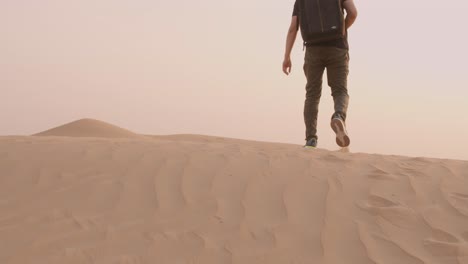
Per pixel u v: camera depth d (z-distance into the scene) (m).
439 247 2.71
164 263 2.62
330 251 2.72
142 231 2.98
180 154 4.43
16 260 2.68
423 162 4.18
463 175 3.74
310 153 4.56
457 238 2.80
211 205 3.32
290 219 3.09
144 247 2.79
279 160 4.19
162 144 5.09
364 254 2.69
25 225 3.10
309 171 3.87
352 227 2.97
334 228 2.97
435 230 2.91
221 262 2.62
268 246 2.78
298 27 5.83
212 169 3.97
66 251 2.76
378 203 3.26
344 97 5.57
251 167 4.00
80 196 3.53
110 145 4.92
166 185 3.68
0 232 3.00
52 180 3.83
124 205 3.37
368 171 3.86
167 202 3.39
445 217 3.05
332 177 3.73
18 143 5.06
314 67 5.66
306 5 5.55
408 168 3.93
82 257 2.69
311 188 3.54
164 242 2.84
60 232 2.99
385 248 2.75
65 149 4.66
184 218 3.14
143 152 4.52
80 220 3.15
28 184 3.77
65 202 3.44
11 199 3.50
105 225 3.08
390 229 2.94
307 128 5.76
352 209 3.21
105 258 2.67
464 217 3.04
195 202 3.38
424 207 3.18
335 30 5.39
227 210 3.24
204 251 2.73
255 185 3.62
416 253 2.68
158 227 3.03
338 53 5.52
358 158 4.32
